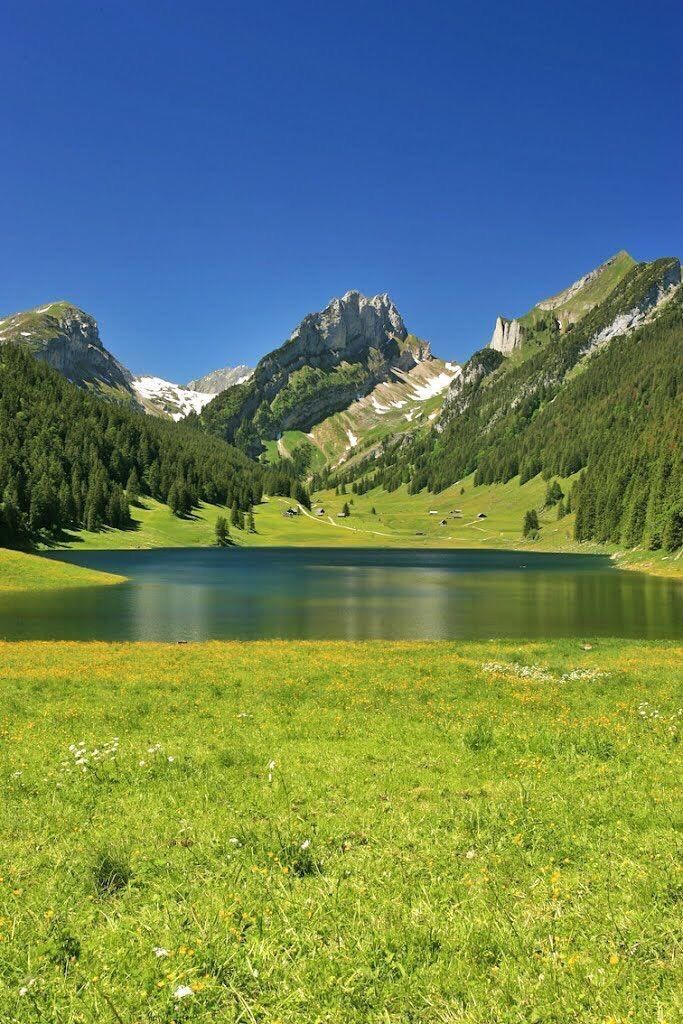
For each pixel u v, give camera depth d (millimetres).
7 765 13820
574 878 7984
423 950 6578
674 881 7613
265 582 100375
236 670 27438
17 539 173875
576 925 6926
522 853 8828
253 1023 5648
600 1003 5668
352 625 55438
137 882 8375
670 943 6453
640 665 28734
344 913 7336
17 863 8961
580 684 23766
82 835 9953
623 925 6828
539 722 17031
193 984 6082
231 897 7676
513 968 6219
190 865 8734
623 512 199250
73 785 12469
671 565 121375
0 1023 5699
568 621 57156
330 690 22562
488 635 49688
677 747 14055
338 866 8539
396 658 31359
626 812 10156
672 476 160000
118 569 129250
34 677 25266
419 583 99125
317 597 78688
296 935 6863
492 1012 5660
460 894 7660
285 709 19250
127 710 19344
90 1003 5934
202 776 12766
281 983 6129
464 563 154250
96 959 6637
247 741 15586
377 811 10539
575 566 143250
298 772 12883
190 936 6891
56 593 81562
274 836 9445
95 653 34000
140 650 35531
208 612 63969
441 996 5949
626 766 12734
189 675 25844
